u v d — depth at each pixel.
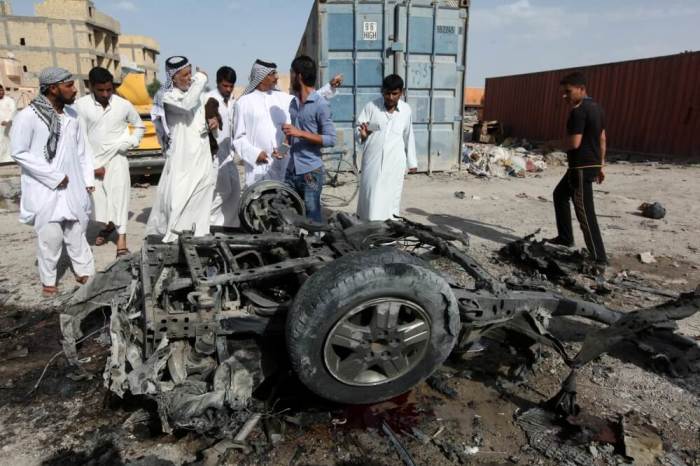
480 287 3.16
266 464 2.59
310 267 3.08
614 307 4.56
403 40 11.09
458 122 12.16
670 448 2.73
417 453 2.68
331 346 2.61
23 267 5.51
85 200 4.80
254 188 4.81
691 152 14.18
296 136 4.73
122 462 2.61
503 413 3.04
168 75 4.77
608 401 3.15
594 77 16.95
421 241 3.90
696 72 13.82
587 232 5.46
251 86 5.55
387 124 5.52
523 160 13.26
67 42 49.75
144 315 2.79
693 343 3.72
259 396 3.06
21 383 3.34
